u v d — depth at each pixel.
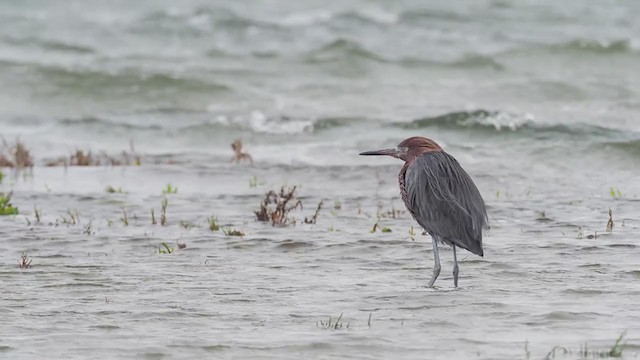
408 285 10.66
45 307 9.73
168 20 47.97
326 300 9.99
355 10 51.19
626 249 12.30
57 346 8.38
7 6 52.44
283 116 27.94
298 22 48.53
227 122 26.94
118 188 18.25
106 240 13.29
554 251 12.23
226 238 13.33
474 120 24.89
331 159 22.30
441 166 10.60
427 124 25.41
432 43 42.91
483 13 52.16
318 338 8.58
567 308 9.51
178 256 12.28
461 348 8.25
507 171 19.97
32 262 11.90
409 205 10.77
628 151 21.72
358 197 17.17
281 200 16.11
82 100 31.83
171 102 31.58
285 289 10.48
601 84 32.56
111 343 8.47
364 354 8.12
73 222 14.66
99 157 22.98
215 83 32.72
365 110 29.44
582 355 7.99
